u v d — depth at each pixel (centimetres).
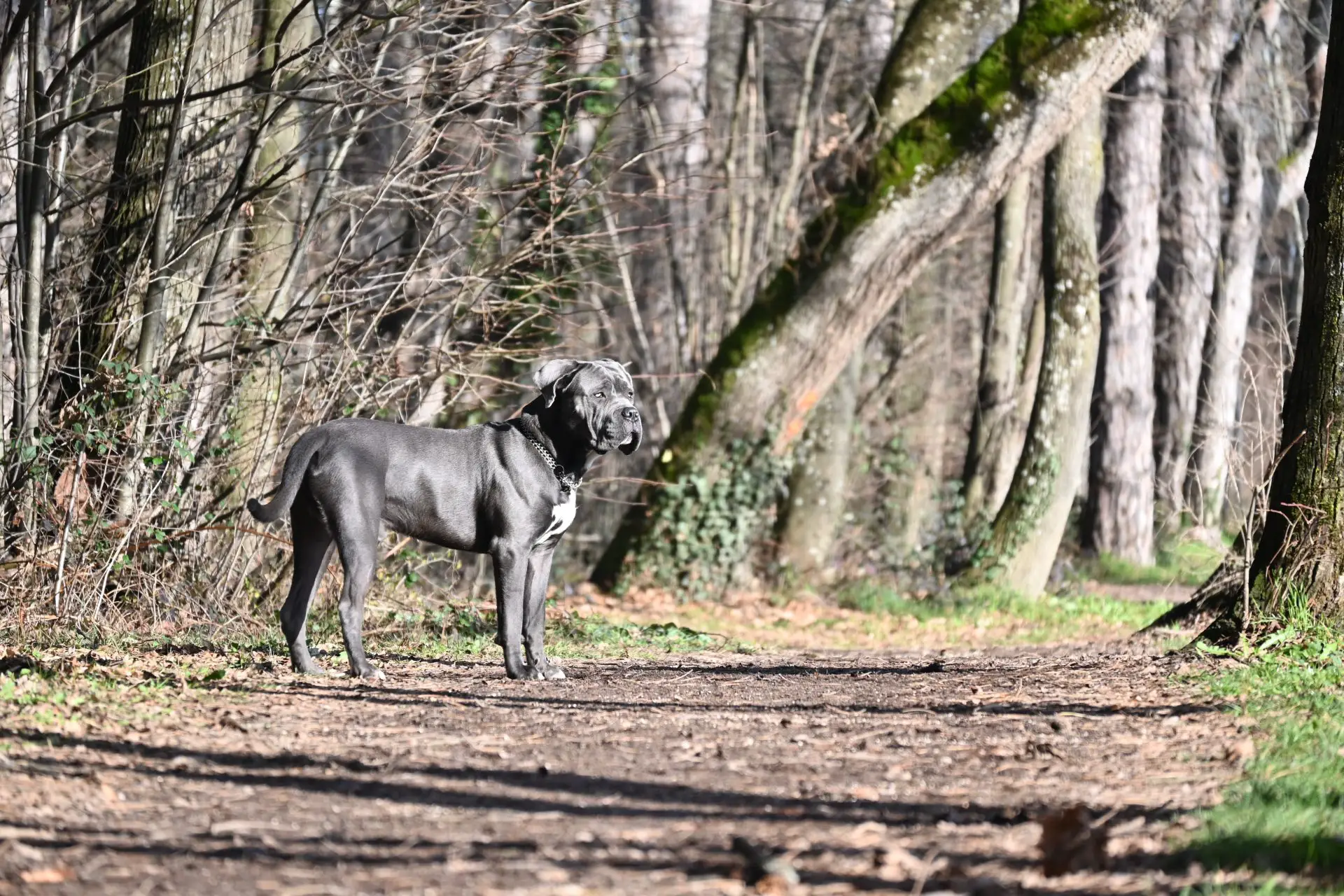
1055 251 2788
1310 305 1280
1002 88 2459
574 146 2098
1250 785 740
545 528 1166
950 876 576
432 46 1708
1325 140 1267
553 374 1145
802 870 584
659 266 3616
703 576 2481
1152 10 2450
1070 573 3281
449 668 1257
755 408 2484
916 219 2470
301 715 950
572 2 1806
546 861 588
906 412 3897
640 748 859
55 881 545
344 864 581
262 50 1619
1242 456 1506
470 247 1947
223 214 1555
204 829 634
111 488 1453
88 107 1780
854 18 3616
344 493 1117
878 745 878
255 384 1614
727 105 3803
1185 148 3688
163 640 1353
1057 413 2769
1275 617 1270
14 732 820
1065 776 787
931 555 2942
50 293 1522
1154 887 561
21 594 1353
